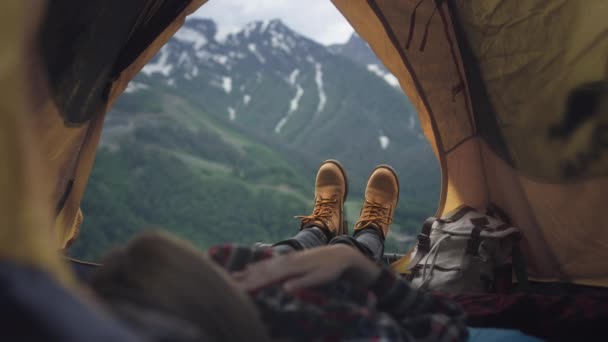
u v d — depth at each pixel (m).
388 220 2.42
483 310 1.53
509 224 1.98
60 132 1.55
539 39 1.66
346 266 0.69
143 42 1.93
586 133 1.59
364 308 0.66
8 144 0.33
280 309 0.63
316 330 0.62
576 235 1.71
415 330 0.71
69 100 1.49
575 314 1.41
